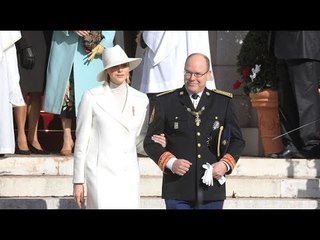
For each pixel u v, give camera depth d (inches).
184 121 787.4
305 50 1104.8
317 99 1121.4
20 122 1147.3
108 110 793.6
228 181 1055.6
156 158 780.0
